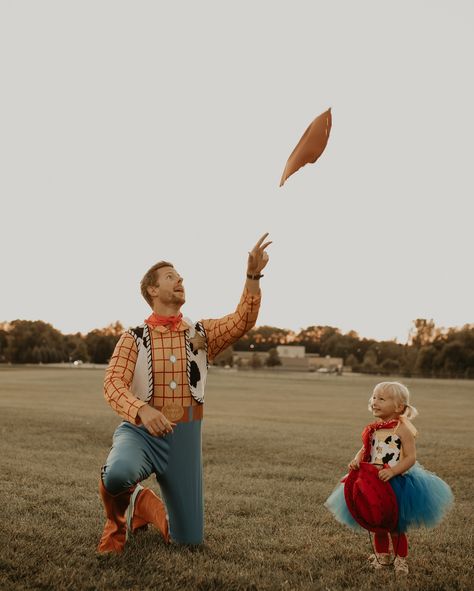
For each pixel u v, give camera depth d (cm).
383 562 396
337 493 429
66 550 394
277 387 4672
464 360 10400
